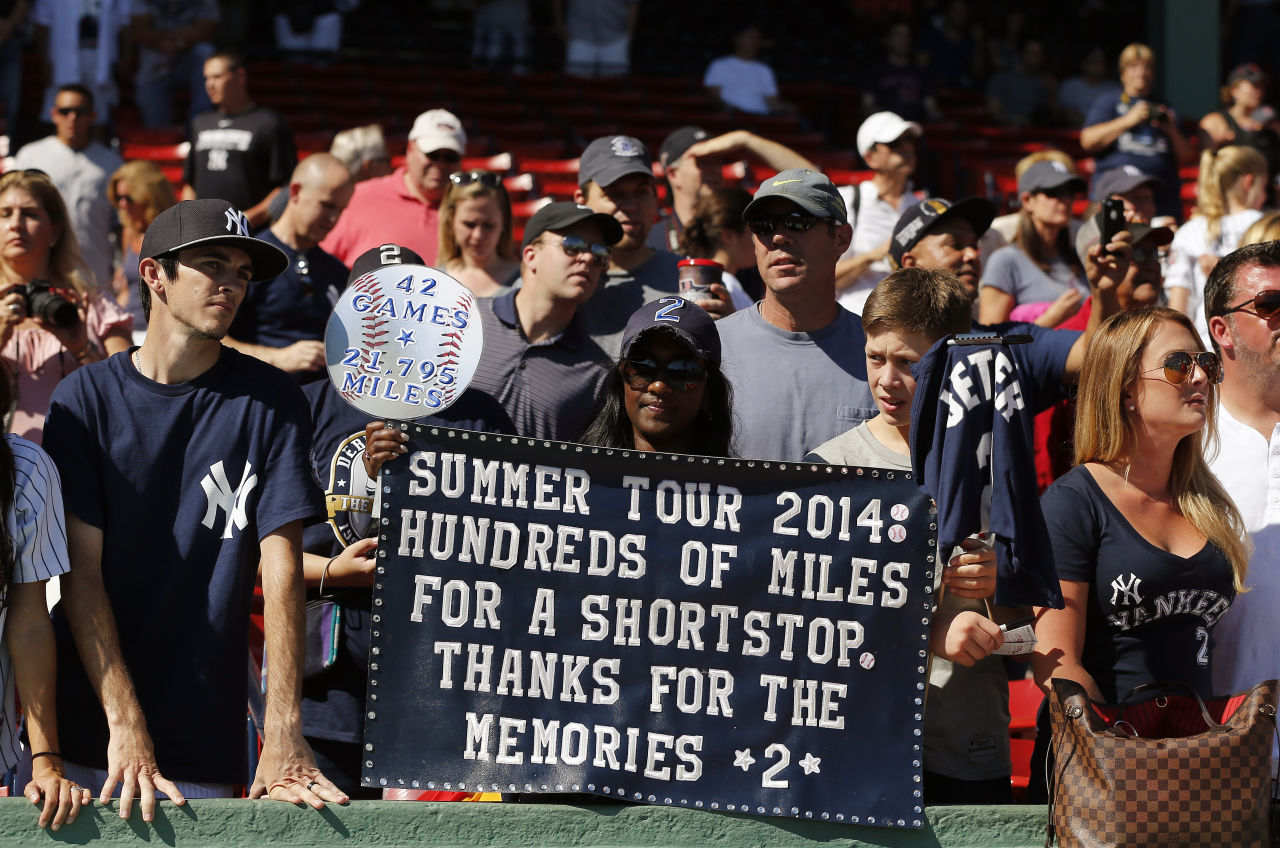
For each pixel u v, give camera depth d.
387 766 10.89
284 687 10.93
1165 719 10.94
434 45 57.25
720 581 11.22
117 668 10.73
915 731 11.13
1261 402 13.08
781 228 14.38
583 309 17.44
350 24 58.22
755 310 15.12
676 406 11.90
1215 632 12.65
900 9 59.81
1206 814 10.27
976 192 40.88
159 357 11.30
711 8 63.47
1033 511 11.04
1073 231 25.16
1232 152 25.14
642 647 11.16
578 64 52.12
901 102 47.25
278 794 10.61
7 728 11.08
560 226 15.09
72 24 39.19
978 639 10.95
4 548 10.51
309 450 11.62
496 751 10.98
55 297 15.80
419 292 13.24
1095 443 11.68
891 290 12.50
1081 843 10.39
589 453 11.30
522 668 11.10
